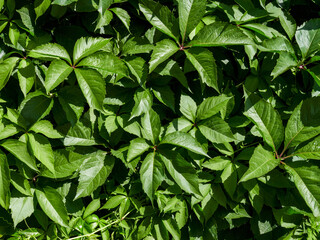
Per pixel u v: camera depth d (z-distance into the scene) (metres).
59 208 0.90
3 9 0.87
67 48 0.90
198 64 0.88
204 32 0.89
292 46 0.94
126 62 0.89
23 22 0.87
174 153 0.90
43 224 0.93
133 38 0.91
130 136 0.96
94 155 0.92
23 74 0.86
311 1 0.99
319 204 0.88
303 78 0.96
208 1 0.93
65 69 0.84
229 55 0.97
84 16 0.90
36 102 0.88
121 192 0.97
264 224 1.01
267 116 0.92
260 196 0.96
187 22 0.88
